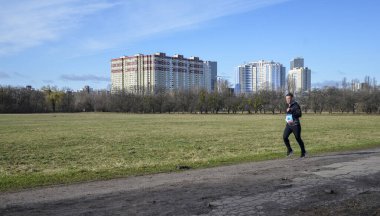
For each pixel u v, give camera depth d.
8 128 48.91
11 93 143.62
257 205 8.47
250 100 132.12
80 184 10.73
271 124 55.41
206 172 12.45
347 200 8.91
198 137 33.00
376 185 10.38
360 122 58.50
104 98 152.25
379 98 114.75
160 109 140.25
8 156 21.31
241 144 26.17
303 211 8.07
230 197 9.10
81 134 38.19
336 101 120.62
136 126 52.09
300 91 136.62
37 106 147.00
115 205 8.43
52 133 39.91
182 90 147.62
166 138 32.31
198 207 8.30
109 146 26.20
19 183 10.98
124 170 13.38
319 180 10.96
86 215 7.74
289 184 10.46
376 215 7.81
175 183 10.67
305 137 30.42
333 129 41.16
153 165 14.84
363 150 18.38
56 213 7.88
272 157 16.45
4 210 8.11
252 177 11.43
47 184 10.81
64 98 152.50
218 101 133.00
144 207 8.28
